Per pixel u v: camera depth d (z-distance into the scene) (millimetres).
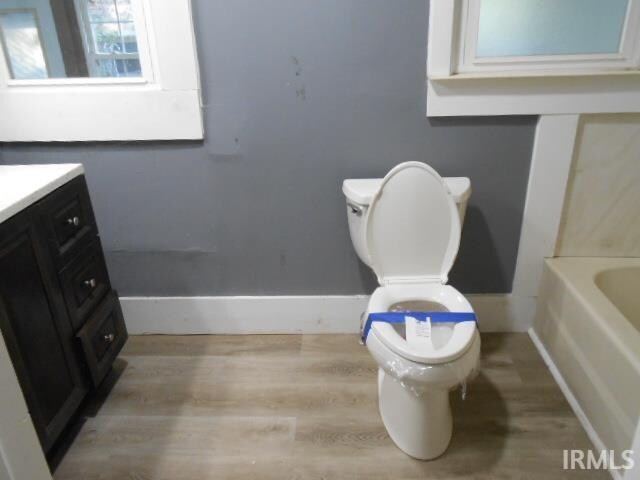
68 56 1740
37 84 1728
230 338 2088
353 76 1688
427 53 1643
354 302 2039
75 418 1661
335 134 1775
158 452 1532
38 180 1427
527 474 1414
